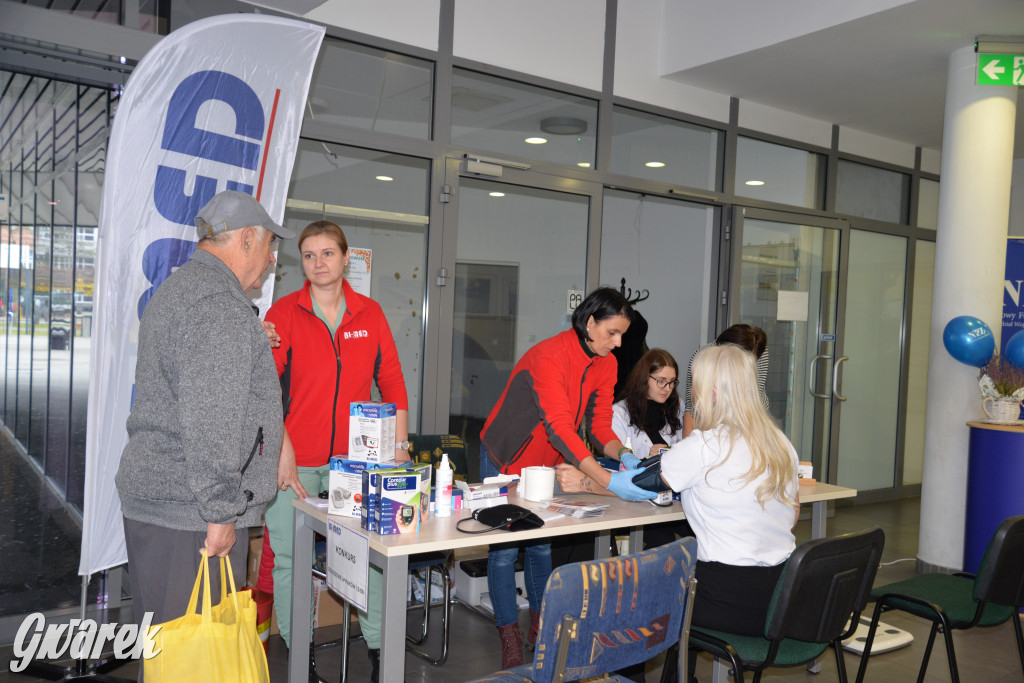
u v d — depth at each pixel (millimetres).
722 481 2201
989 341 4312
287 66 3094
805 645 2215
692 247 5715
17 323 3211
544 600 1616
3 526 3223
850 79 4949
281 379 2730
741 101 5422
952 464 4492
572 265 4645
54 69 3057
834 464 6164
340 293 2840
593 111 4699
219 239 1952
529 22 4363
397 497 2061
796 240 5871
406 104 3980
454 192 4105
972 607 2580
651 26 4906
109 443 2760
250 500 1925
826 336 6082
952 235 4492
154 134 2789
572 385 2830
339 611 3438
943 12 3887
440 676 2984
